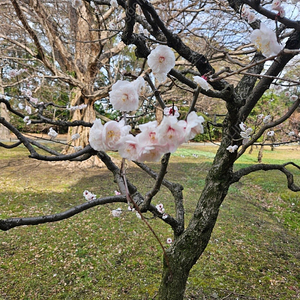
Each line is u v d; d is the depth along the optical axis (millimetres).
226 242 3363
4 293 2246
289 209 4750
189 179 6438
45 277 2484
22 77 6238
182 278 1429
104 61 6012
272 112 7105
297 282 2580
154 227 3611
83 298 2234
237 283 2518
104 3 1271
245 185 6426
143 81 548
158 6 3135
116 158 8234
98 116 7539
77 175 6559
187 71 1432
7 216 3750
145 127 485
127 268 2680
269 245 3371
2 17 4801
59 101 7824
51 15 4359
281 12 700
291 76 2684
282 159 10484
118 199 1292
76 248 3016
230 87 880
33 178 6039
